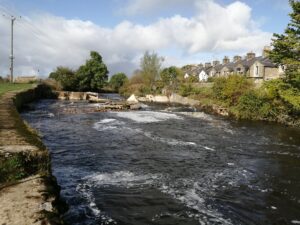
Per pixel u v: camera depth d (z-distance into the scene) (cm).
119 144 1734
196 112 3647
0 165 746
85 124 2447
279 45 2762
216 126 2603
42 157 830
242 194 1032
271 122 2956
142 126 2436
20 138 966
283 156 1590
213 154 1584
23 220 541
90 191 991
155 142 1828
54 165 1278
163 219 824
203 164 1385
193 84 5597
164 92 6119
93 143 1736
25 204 604
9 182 722
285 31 2745
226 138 2056
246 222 832
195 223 810
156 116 3123
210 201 957
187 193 1014
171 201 941
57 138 1848
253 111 3141
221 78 4166
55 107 3741
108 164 1323
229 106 3622
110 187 1037
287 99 2672
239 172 1282
